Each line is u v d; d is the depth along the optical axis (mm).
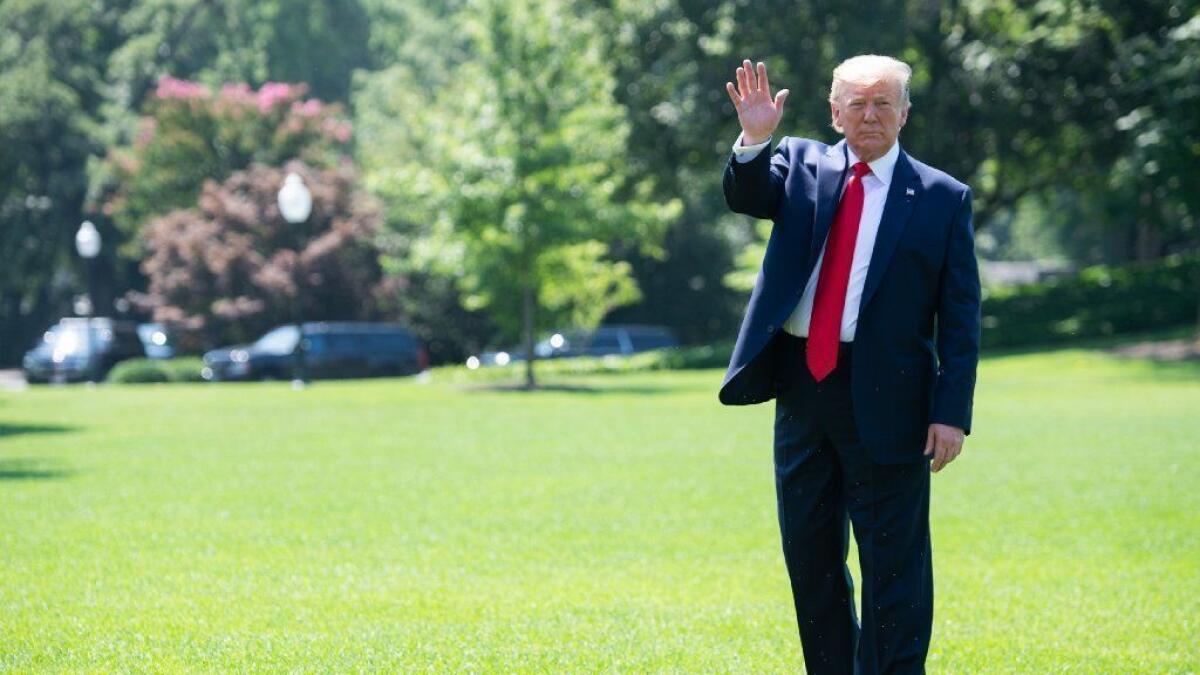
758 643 9867
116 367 61312
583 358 59875
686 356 57062
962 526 15656
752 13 59969
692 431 28047
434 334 71250
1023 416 30578
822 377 7398
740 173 7426
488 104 44219
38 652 9305
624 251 79312
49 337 66688
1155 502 17500
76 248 90125
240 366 60281
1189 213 49625
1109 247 95688
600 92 45438
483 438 26797
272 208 69500
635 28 62469
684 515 16453
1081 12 56219
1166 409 32312
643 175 65562
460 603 11258
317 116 78312
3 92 84688
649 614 10852
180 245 69250
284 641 9727
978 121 60219
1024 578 12633
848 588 7777
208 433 28500
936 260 7379
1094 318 59719
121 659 9109
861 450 7418
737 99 7426
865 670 7496
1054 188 76312
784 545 7750
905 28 59469
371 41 108812
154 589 11766
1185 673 9148
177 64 96062
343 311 69312
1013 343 59594
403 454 23750
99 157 87625
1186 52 46906
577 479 20062
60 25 90438
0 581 12102
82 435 28188
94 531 15086
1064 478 19953
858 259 7398
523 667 9000
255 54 99000
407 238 69438
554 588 11984
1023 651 9758
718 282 80875
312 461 22688
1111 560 13555
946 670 9242
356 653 9367
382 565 13102
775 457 7738
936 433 7242
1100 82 58375
